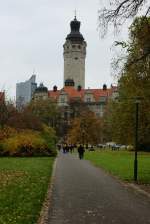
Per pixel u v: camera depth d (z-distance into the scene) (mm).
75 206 19859
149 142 90562
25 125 93875
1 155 70625
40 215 16922
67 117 195125
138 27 26156
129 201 21547
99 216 17328
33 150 71500
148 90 38031
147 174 37844
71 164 54375
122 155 82312
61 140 170500
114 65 39094
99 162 57906
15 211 17281
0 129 74938
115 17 23766
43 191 24406
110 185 29203
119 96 70312
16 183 28094
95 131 140500
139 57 28266
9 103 95750
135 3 23469
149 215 17594
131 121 66562
